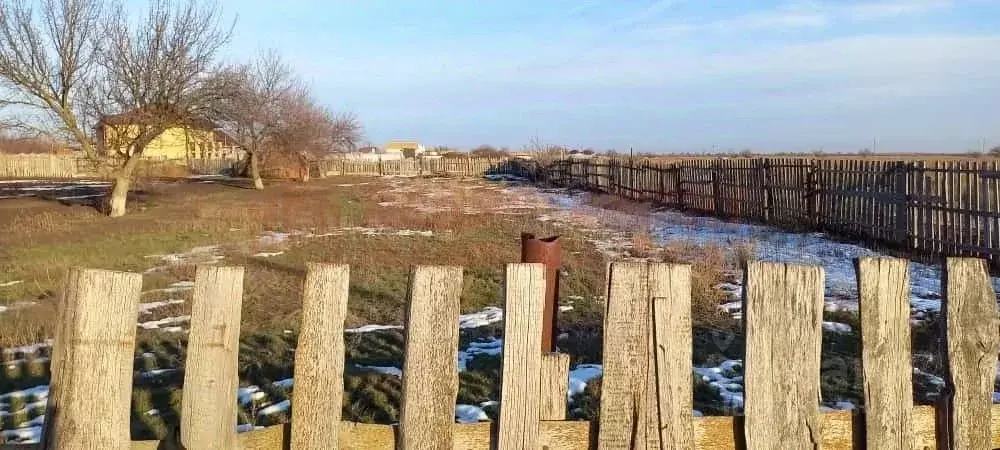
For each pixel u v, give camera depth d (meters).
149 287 9.98
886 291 2.39
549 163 43.66
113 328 2.12
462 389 5.45
